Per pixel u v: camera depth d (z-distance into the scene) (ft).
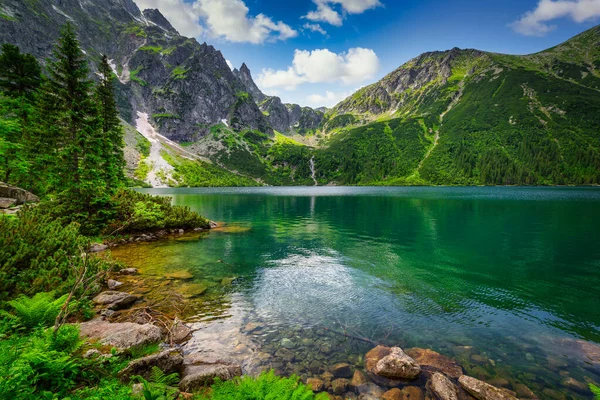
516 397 21.43
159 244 76.07
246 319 33.06
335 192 405.18
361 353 26.45
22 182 98.73
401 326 32.12
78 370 15.89
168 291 41.11
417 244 77.10
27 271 31.17
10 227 36.76
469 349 27.58
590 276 50.47
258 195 343.46
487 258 62.80
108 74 126.93
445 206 179.83
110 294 36.91
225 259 60.80
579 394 21.67
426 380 22.72
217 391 14.17
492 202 201.57
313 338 29.04
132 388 16.03
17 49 109.19
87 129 83.46
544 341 29.22
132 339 23.04
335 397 20.68
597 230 95.04
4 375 12.38
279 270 53.57
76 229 52.85
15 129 83.35
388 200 238.68
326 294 41.57
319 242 79.97
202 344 27.20
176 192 435.12
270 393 13.69
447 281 47.85
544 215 131.64
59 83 82.53
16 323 20.67
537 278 49.80
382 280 48.34
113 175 113.19
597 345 28.53
